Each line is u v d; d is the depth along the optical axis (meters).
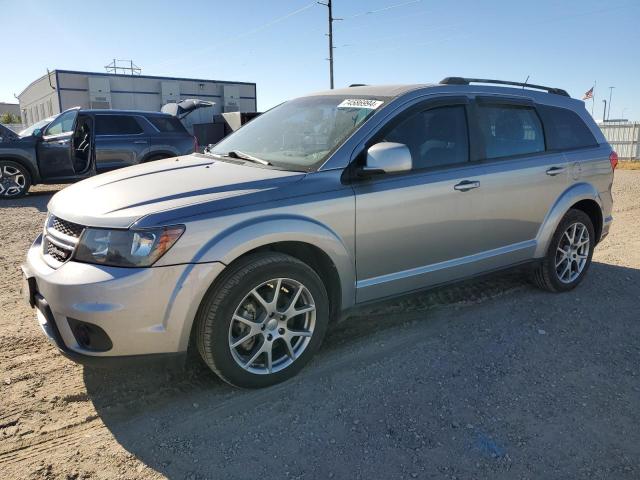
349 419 2.94
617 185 13.26
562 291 4.92
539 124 4.64
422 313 4.39
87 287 2.70
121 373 3.41
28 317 4.31
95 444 2.73
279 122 4.23
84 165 10.84
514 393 3.22
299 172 3.35
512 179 4.23
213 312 2.93
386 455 2.65
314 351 3.37
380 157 3.31
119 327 2.73
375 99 3.85
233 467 2.56
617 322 4.31
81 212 2.96
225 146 4.32
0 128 10.69
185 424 2.90
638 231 7.65
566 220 4.75
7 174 10.71
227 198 3.01
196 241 2.84
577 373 3.48
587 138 5.04
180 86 34.44
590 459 2.65
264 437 2.79
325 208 3.27
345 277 3.45
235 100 36.75
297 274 3.17
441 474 2.53
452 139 3.99
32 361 3.57
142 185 3.24
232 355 3.04
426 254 3.83
